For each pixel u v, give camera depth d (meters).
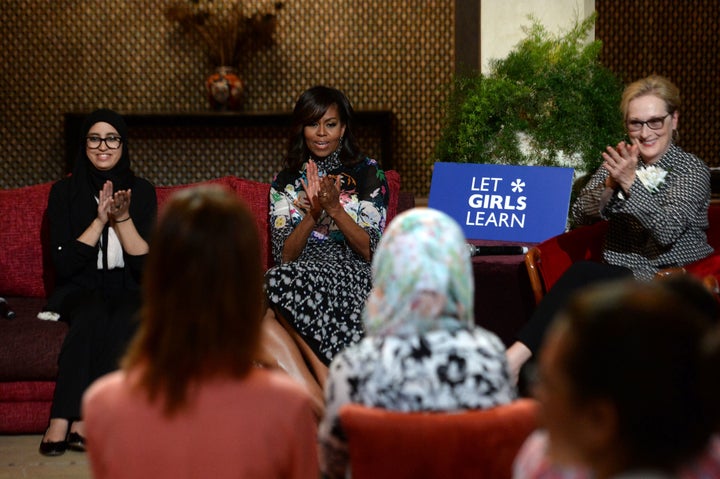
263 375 3.54
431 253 4.04
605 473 2.49
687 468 2.45
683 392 2.41
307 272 7.85
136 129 15.92
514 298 8.67
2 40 15.80
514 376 7.46
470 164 9.73
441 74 16.05
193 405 3.39
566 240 8.44
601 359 2.45
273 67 16.03
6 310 8.64
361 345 3.99
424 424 3.46
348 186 8.86
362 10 16.02
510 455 3.50
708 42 15.60
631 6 15.48
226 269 3.49
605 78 10.01
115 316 8.22
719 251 7.79
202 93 15.96
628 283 2.68
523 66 10.08
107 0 15.82
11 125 15.88
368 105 16.08
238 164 16.06
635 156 7.68
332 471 4.11
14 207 9.80
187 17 15.64
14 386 8.34
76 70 15.88
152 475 3.38
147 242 8.80
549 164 9.88
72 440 7.92
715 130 15.70
